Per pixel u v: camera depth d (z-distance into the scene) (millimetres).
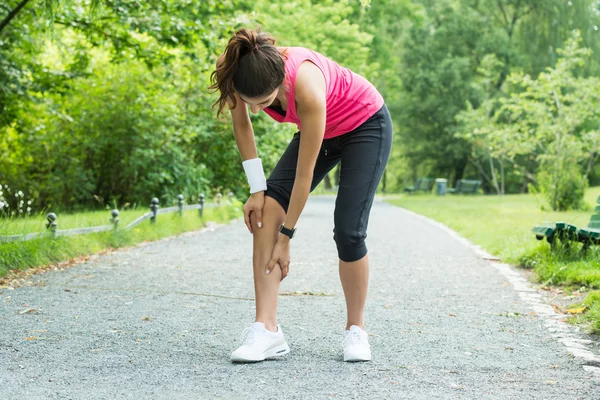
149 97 16688
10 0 12805
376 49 36031
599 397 3111
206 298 5688
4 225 8312
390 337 4371
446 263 8344
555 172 19516
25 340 4074
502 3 42031
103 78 16703
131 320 4727
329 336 4352
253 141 3715
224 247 9828
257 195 3697
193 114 18531
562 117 20594
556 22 39344
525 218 15836
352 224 3615
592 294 5266
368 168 3598
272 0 26203
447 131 41969
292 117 3492
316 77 3375
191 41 13141
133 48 13633
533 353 3965
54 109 15398
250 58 3168
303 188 3498
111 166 16984
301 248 9859
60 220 10766
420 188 41656
